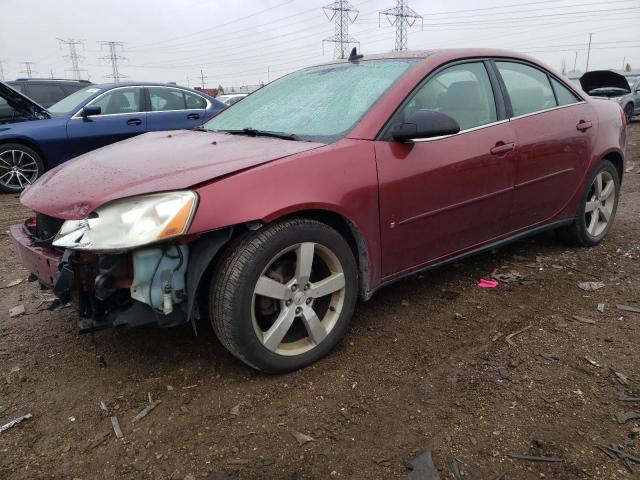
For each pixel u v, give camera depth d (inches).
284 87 145.3
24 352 115.6
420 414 91.0
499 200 134.0
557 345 112.2
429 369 104.7
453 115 125.2
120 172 100.7
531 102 145.7
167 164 102.0
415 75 120.2
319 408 93.4
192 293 90.5
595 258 163.9
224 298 93.2
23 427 90.9
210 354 112.0
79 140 302.0
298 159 100.0
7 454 84.7
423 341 115.5
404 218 114.3
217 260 96.4
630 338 114.1
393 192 110.7
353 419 90.2
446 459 80.6
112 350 114.9
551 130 145.7
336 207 101.9
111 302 93.0
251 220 91.4
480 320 124.5
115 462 82.4
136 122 316.2
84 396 99.0
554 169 148.2
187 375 104.7
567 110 154.5
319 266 108.0
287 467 79.9
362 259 111.6
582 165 158.1
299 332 108.8
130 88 319.9
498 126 132.6
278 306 102.1
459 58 131.3
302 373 104.3
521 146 136.3
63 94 412.8
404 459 80.8
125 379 104.0
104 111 309.4
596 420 88.5
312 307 109.0
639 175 308.2
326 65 147.1
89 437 88.0
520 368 104.0
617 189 177.9
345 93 124.7
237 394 98.0
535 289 141.4
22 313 134.9
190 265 90.9
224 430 88.4
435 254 125.9
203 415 92.5
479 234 134.3
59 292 91.5
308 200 97.7
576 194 159.9
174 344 116.4
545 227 154.7
